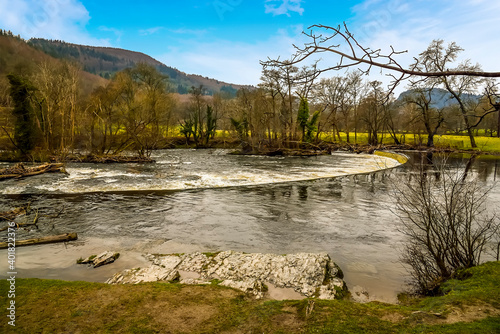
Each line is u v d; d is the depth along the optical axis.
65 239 8.34
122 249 7.74
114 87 34.41
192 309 4.07
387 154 41.38
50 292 4.53
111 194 15.14
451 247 5.62
